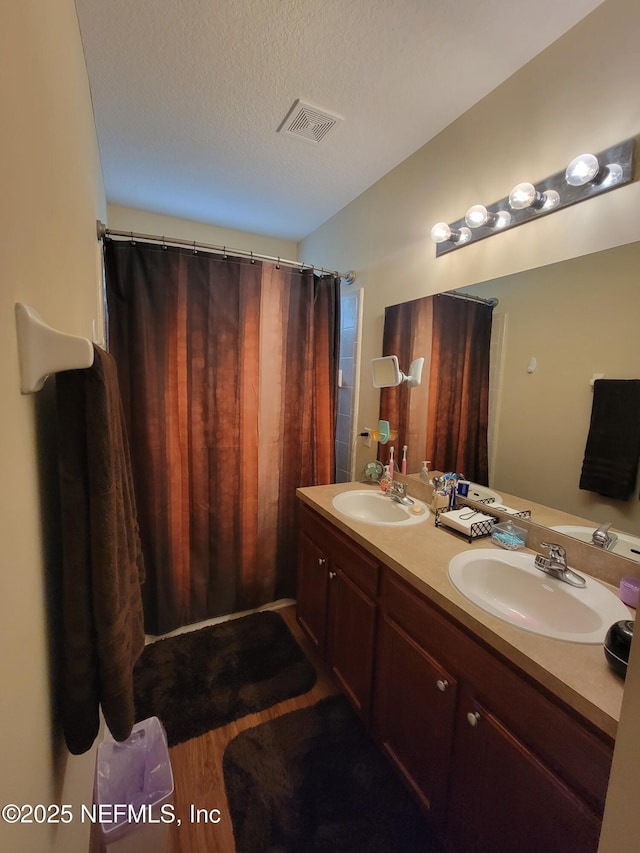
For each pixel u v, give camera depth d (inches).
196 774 52.2
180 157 74.4
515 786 33.1
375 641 53.3
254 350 80.0
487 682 35.9
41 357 19.0
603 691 28.3
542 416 52.5
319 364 88.0
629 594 40.1
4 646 16.1
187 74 53.7
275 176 81.2
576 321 47.9
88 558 26.0
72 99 37.4
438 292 67.8
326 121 63.2
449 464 67.2
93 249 57.2
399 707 48.3
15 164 17.1
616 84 41.8
